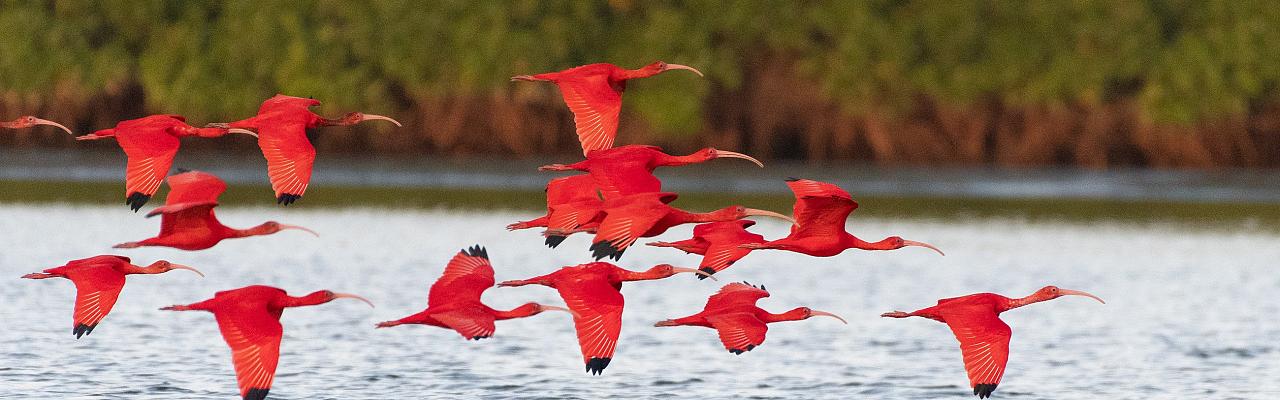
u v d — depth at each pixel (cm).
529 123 7138
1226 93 7325
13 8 7288
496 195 5650
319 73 7212
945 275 3744
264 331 1509
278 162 1523
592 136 1622
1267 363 2678
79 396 2239
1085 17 7300
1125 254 4150
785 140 7400
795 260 4019
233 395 2266
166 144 1558
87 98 7400
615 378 2452
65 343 2616
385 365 2503
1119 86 7475
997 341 1672
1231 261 4031
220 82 7319
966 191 6128
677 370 2520
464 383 2391
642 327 2914
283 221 4644
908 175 6794
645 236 1684
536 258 3966
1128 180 6719
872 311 3178
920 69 7244
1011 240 4431
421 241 4225
